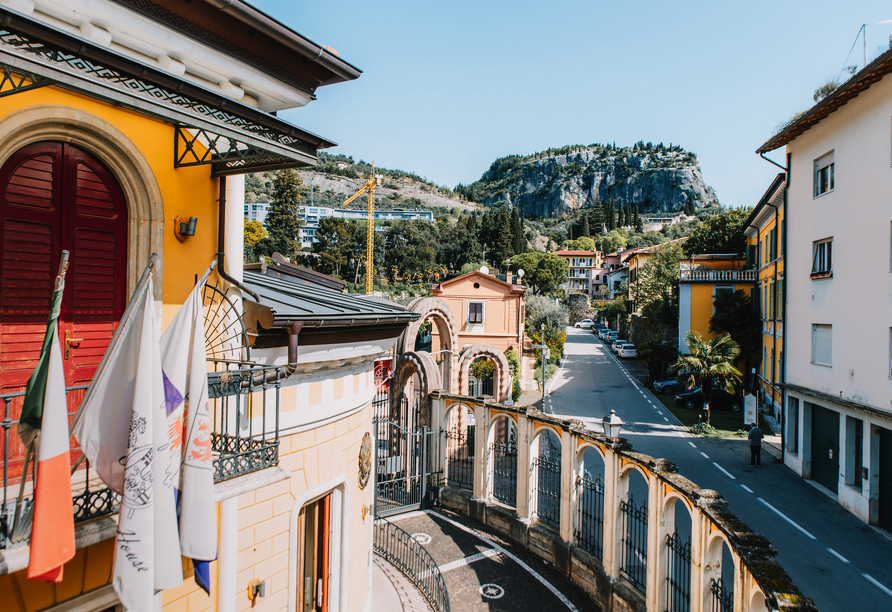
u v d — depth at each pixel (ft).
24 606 12.96
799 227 64.75
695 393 100.78
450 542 44.93
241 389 16.76
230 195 20.06
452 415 68.54
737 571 21.47
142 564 12.00
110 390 12.63
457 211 645.92
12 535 11.16
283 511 21.12
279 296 22.77
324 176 630.74
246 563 19.53
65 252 11.28
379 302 31.22
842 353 54.24
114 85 11.81
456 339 71.20
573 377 133.69
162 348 14.10
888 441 47.09
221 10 16.37
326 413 23.25
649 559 30.60
